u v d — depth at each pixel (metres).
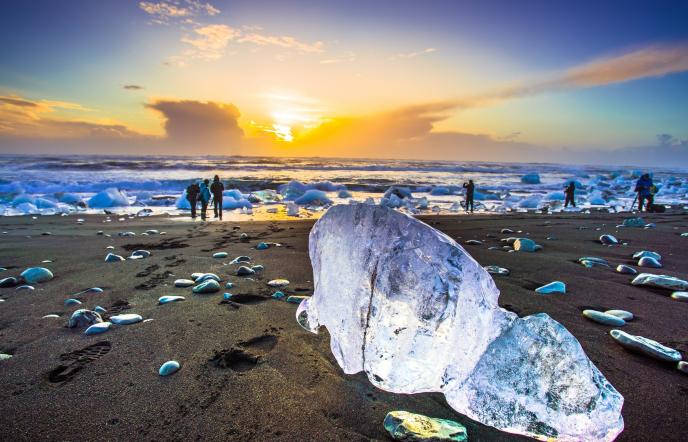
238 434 1.55
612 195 19.70
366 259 1.77
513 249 5.42
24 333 2.48
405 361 1.66
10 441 1.49
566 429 1.47
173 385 1.89
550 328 1.61
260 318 2.72
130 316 2.67
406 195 16.94
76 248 5.38
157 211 11.80
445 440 1.47
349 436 1.55
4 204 11.93
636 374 1.99
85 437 1.52
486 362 1.62
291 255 4.89
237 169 36.59
